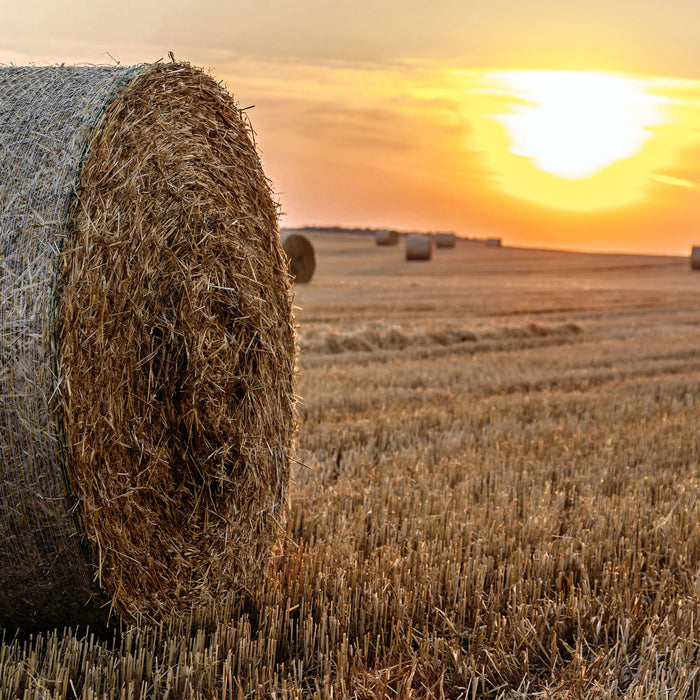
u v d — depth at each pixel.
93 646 3.97
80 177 3.96
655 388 11.97
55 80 4.30
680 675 3.90
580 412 10.20
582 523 5.95
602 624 4.52
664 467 7.73
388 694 3.86
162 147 4.44
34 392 3.78
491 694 3.97
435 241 83.62
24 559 3.96
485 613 4.65
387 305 25.08
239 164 5.11
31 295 3.80
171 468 4.46
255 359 5.00
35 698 3.51
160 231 4.36
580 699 3.80
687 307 28.58
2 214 3.89
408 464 7.34
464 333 17.73
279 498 5.21
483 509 5.98
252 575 4.89
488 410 9.92
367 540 5.47
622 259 79.50
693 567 5.36
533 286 40.03
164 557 4.41
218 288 4.72
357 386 11.06
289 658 4.10
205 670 3.79
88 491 3.96
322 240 91.81
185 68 4.74
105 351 4.03
